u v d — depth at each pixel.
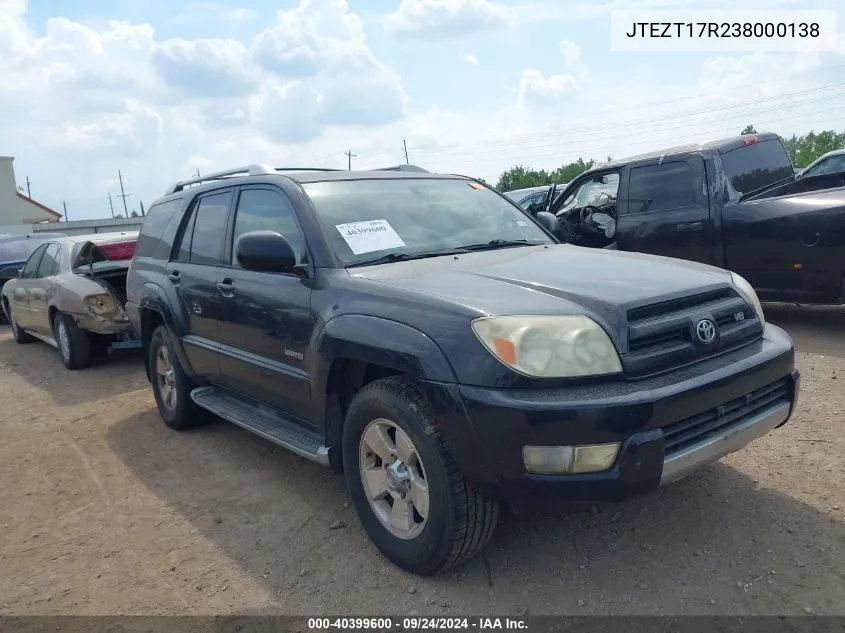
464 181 4.72
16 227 35.12
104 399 6.74
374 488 3.23
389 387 3.04
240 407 4.57
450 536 2.85
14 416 6.39
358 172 4.32
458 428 2.70
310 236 3.66
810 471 3.82
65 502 4.31
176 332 4.96
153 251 5.54
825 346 6.25
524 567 3.12
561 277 3.16
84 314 7.56
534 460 2.58
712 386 2.76
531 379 2.61
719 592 2.84
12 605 3.16
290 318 3.65
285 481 4.34
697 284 3.14
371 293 3.20
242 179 4.46
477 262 3.54
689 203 7.18
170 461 4.86
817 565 2.97
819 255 6.25
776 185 7.38
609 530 3.38
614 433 2.55
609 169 8.09
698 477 3.84
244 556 3.45
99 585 3.29
